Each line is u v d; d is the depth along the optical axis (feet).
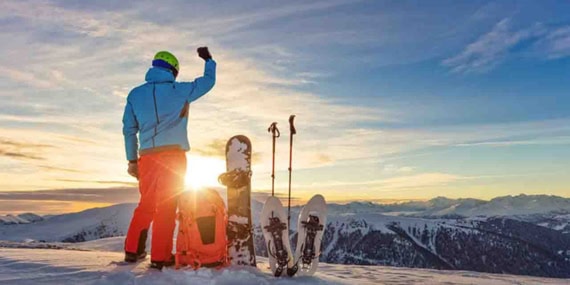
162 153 16.37
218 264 15.98
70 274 15.10
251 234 17.12
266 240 16.47
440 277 19.80
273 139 18.92
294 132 19.45
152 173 16.44
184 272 14.47
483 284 18.08
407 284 16.78
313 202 17.13
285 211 16.94
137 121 16.87
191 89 16.94
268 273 16.43
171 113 16.49
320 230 16.85
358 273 19.35
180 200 16.14
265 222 16.61
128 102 16.90
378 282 16.83
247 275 14.73
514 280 20.51
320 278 16.01
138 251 17.20
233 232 16.92
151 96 16.47
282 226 16.43
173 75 17.26
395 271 21.31
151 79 16.81
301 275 16.40
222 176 16.99
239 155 17.13
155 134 16.44
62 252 21.59
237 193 17.10
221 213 16.31
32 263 17.08
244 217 17.03
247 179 17.01
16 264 16.97
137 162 17.08
